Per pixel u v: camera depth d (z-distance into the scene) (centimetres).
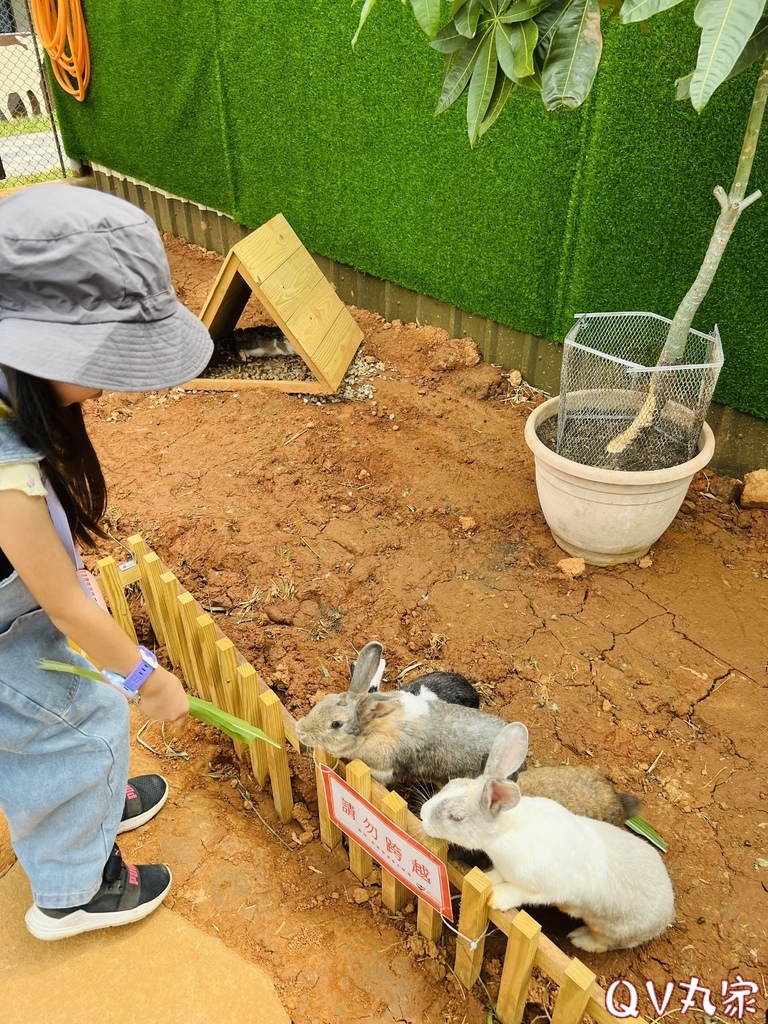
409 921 255
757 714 315
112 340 149
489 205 507
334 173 608
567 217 468
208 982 237
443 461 472
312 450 484
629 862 228
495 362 562
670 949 244
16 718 196
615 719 315
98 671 226
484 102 277
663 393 369
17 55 1122
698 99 205
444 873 213
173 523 425
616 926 227
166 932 250
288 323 505
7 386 153
